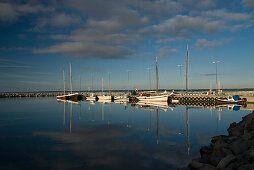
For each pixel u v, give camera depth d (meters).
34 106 51.91
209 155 10.53
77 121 26.17
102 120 26.89
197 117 29.05
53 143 15.30
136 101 73.31
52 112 37.56
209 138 16.20
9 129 21.16
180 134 17.81
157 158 11.56
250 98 55.91
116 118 28.75
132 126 22.08
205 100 65.06
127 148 13.66
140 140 15.76
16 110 41.56
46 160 11.67
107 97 80.94
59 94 130.12
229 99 54.62
